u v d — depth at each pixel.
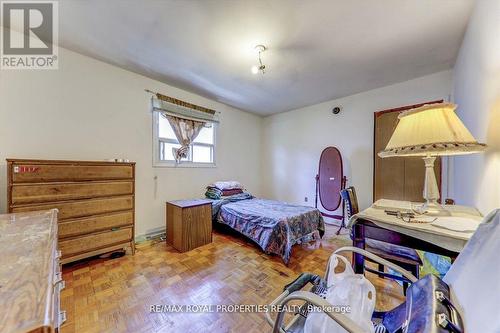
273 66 2.57
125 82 2.74
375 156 3.20
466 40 1.85
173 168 3.27
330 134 3.81
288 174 4.48
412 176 2.90
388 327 0.83
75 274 1.94
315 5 1.59
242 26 1.85
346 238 2.99
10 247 0.85
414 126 1.18
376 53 2.26
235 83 3.10
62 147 2.27
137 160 2.87
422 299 0.71
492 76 1.26
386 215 1.20
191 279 1.88
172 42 2.12
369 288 0.94
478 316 0.54
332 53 2.26
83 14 1.74
